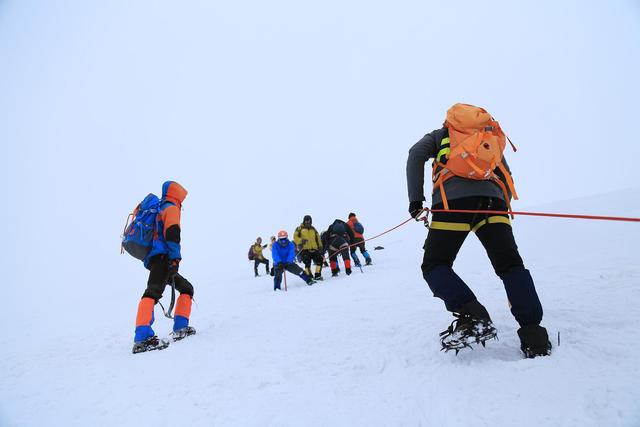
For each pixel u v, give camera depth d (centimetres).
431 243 246
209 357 318
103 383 283
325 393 225
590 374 186
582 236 685
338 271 966
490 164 235
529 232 840
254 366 285
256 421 201
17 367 357
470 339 229
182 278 432
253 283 1180
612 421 153
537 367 200
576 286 358
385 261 1054
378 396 212
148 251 397
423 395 203
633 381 174
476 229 249
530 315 219
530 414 168
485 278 492
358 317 396
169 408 229
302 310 488
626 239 582
